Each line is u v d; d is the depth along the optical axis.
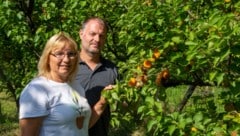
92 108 2.38
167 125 2.05
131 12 2.96
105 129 2.58
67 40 2.16
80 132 2.20
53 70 2.16
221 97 2.15
